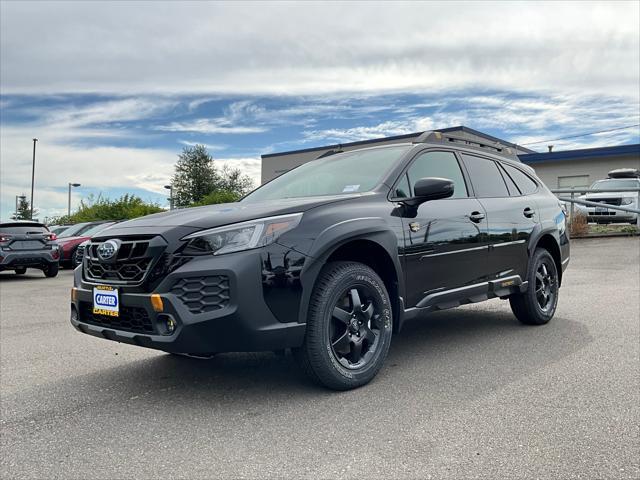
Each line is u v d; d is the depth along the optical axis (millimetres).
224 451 2520
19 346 4957
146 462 2434
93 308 3375
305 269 3113
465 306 6477
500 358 4012
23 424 2945
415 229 3816
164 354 4492
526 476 2207
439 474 2236
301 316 3104
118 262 3189
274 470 2314
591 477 2191
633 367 3686
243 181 49500
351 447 2518
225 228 3035
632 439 2543
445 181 3596
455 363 3896
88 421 2969
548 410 2928
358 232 3375
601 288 7301
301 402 3156
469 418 2836
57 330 5766
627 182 16078
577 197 15555
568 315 5621
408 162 4086
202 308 2938
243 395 3322
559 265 5516
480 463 2326
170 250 3004
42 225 13172
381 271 3736
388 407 3029
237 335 2930
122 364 4195
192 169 48250
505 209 4789
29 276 13984
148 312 3025
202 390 3449
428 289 3930
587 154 26562
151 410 3111
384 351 3531
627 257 10359
